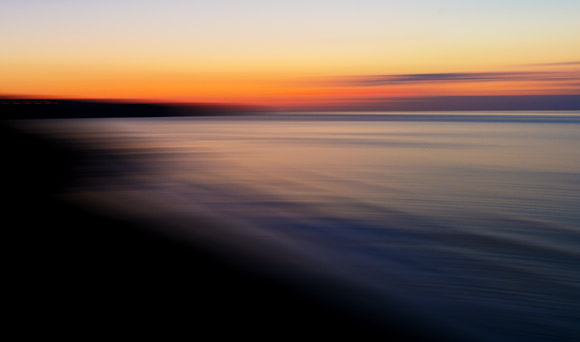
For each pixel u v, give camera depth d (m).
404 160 21.55
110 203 10.00
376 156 23.45
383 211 10.20
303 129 62.31
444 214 9.95
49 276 4.96
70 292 4.52
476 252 7.03
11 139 32.53
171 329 3.85
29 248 6.06
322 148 28.67
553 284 5.59
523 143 32.62
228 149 27.78
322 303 4.75
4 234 6.76
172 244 6.76
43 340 3.50
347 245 7.34
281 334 3.94
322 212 9.98
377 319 4.44
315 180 15.08
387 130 57.62
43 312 4.02
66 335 3.61
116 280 4.94
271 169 17.91
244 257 6.34
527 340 4.15
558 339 4.17
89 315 4.01
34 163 17.48
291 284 5.29
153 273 5.27
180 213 9.34
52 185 12.27
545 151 25.95
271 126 75.75
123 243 6.59
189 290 4.79
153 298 4.50
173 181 14.10
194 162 20.05
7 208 8.77
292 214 9.72
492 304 4.94
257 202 11.02
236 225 8.52
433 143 32.78
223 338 3.77
